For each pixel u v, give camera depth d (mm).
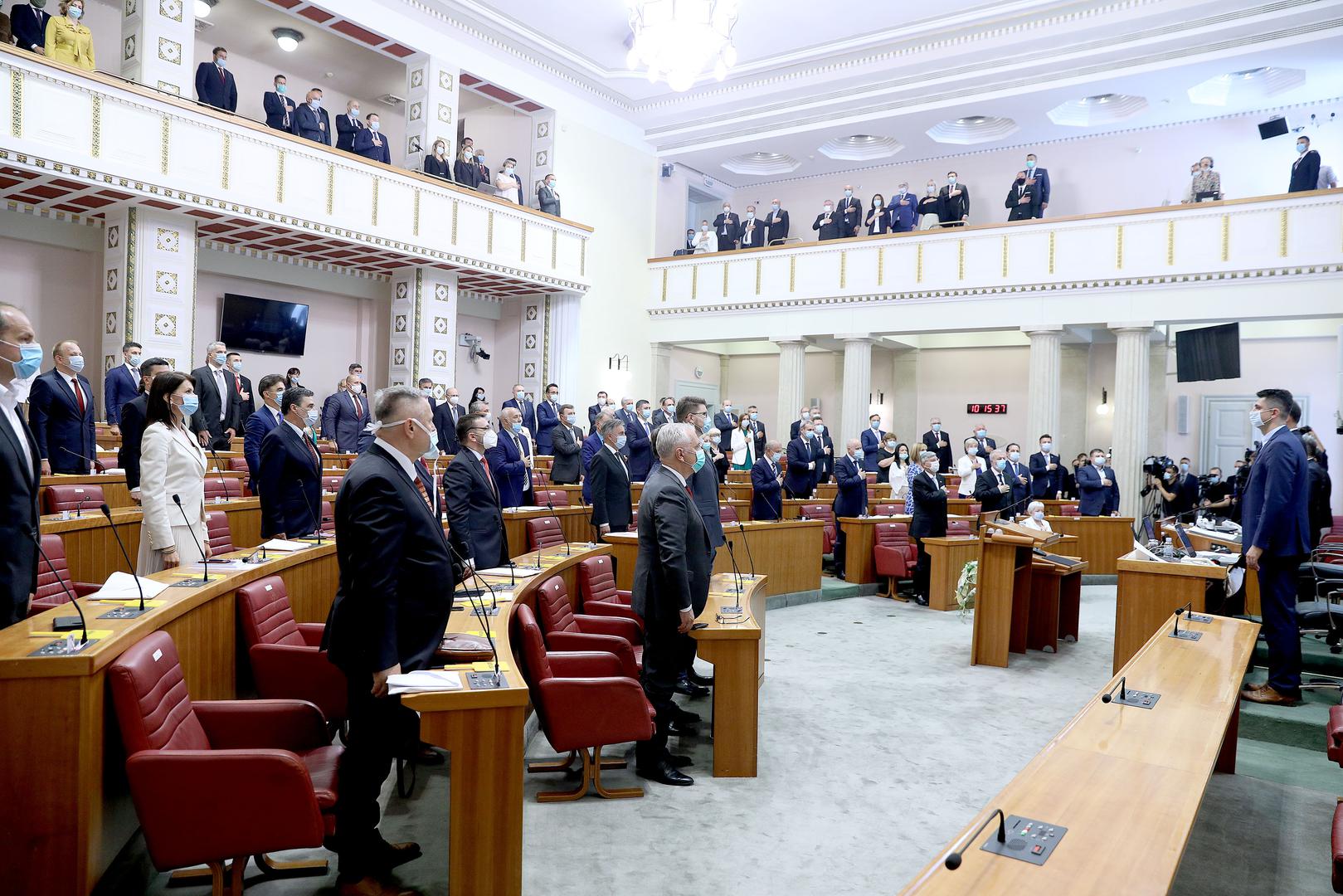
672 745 4449
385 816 3379
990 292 13320
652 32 10562
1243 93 13930
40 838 2209
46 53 8781
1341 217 10945
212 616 3262
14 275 10164
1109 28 12438
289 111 10961
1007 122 16094
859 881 3000
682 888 2914
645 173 16891
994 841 1812
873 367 18125
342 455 9031
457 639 3053
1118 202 15203
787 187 18688
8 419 2697
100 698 2322
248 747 2789
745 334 15734
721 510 7836
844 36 13852
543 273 13969
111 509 5426
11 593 2633
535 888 2885
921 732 4699
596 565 5086
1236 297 11602
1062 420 15492
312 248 11914
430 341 13133
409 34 12508
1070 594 7180
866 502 9680
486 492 4922
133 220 9617
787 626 7523
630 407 11109
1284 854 3252
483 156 13867
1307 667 5625
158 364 5410
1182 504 12109
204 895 2699
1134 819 1934
